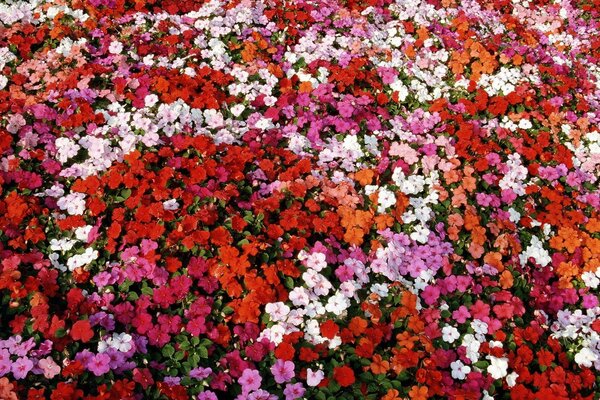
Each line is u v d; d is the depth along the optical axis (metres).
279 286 1.81
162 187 1.93
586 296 2.00
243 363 1.70
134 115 2.13
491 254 2.00
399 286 1.87
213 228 1.89
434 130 2.32
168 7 2.62
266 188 2.02
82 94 2.19
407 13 2.79
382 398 1.66
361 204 2.04
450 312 1.88
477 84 2.55
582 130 2.45
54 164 2.01
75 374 1.61
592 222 2.14
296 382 1.70
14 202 1.87
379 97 2.37
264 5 2.68
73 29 2.44
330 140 2.22
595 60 2.93
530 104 2.46
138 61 2.38
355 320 1.77
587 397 1.75
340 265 1.90
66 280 1.80
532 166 2.27
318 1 2.77
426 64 2.59
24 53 2.36
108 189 1.96
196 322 1.72
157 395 1.63
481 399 1.74
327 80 2.40
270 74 2.38
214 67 2.38
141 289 1.79
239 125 2.21
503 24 2.95
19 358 1.63
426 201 2.09
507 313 1.87
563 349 1.88
